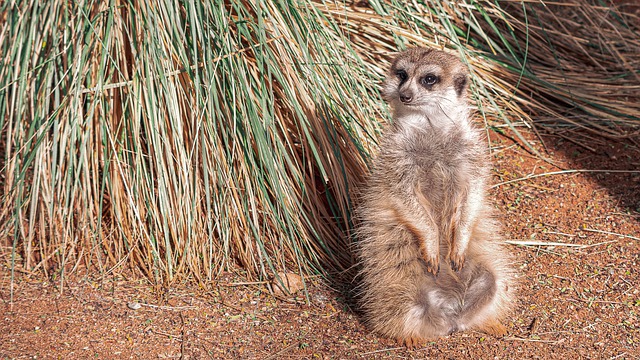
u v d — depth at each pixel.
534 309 1.79
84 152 1.84
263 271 1.84
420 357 1.73
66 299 1.81
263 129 1.85
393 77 1.79
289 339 1.75
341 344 1.75
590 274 1.84
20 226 1.88
